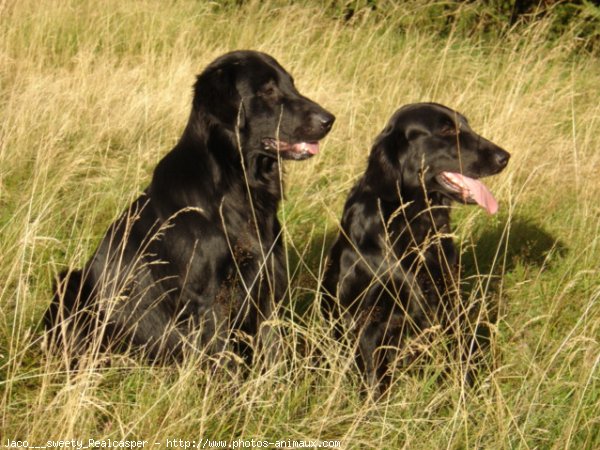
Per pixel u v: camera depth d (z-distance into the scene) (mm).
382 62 14398
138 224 6703
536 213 9875
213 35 15805
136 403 5820
